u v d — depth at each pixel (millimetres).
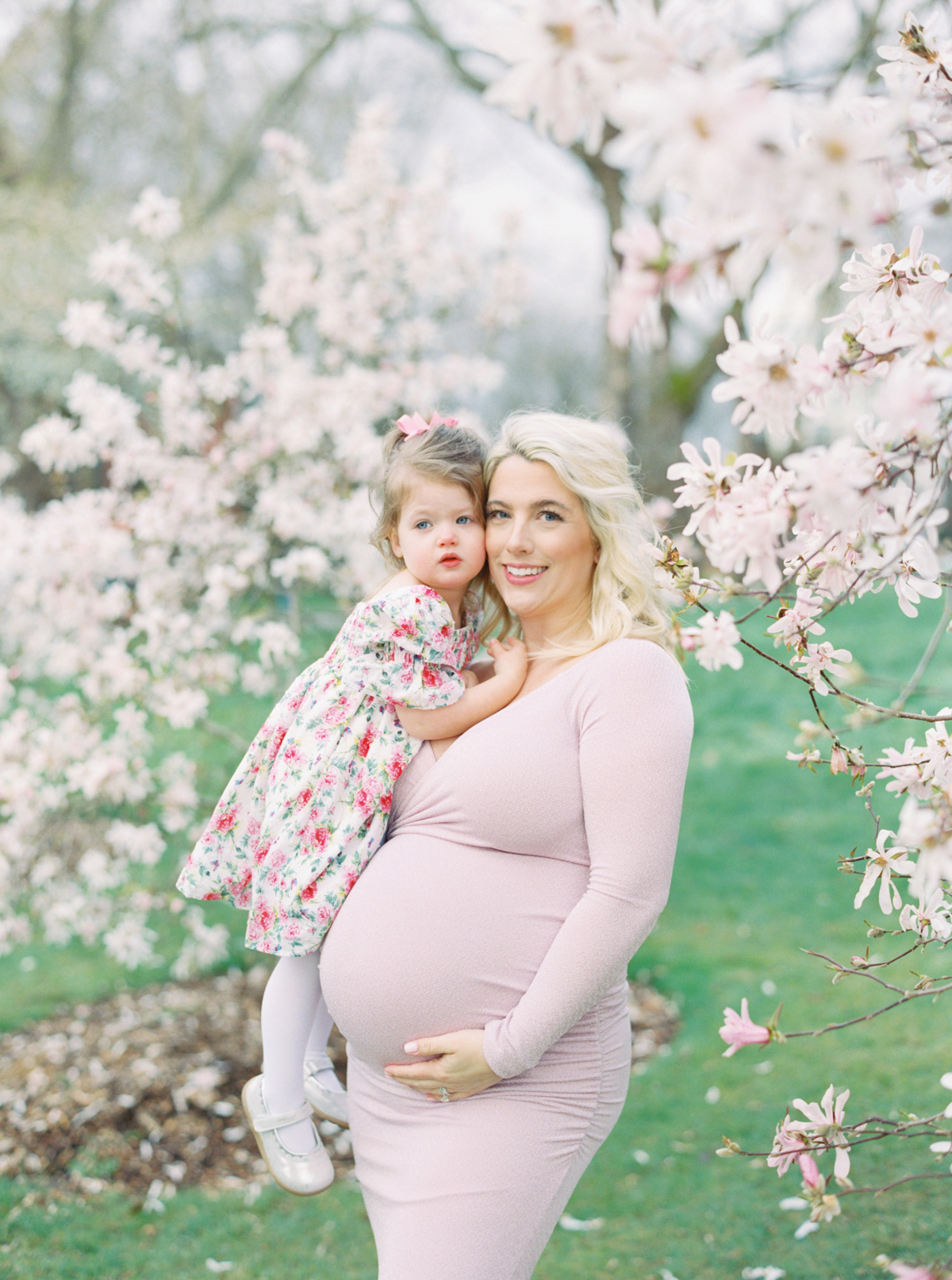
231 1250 2664
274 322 4348
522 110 903
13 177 10875
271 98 10844
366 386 3930
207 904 4875
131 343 3811
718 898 4801
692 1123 3111
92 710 3840
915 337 1170
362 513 3611
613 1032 1758
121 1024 3738
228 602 3895
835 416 1258
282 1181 1903
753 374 1171
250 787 2016
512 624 2131
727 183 797
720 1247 2531
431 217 4246
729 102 788
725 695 7820
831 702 7383
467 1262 1577
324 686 1908
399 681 1784
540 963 1678
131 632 3764
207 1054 3486
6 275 8469
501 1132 1629
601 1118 1732
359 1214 2828
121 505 3926
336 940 1770
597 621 1808
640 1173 2928
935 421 1110
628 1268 2512
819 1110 1498
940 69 1261
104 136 11094
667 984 4047
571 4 863
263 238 9648
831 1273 2324
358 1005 1716
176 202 3729
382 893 1736
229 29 10461
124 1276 2561
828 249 902
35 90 11047
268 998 1941
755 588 1465
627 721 1639
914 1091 3025
